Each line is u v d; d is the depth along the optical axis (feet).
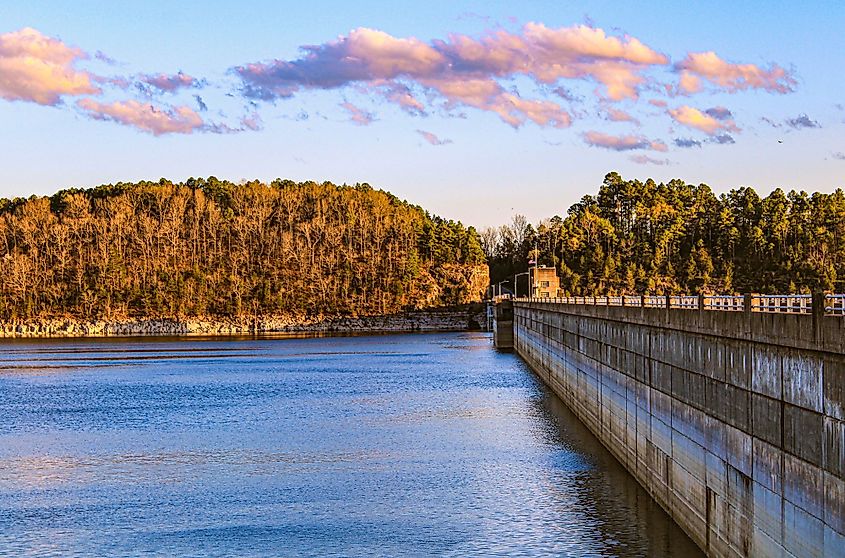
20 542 136.98
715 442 109.60
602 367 202.69
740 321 99.55
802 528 82.17
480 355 515.50
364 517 146.00
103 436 229.25
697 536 119.24
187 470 184.03
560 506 148.05
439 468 180.14
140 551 131.95
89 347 647.56
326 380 366.84
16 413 275.18
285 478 174.60
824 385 77.10
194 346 647.97
